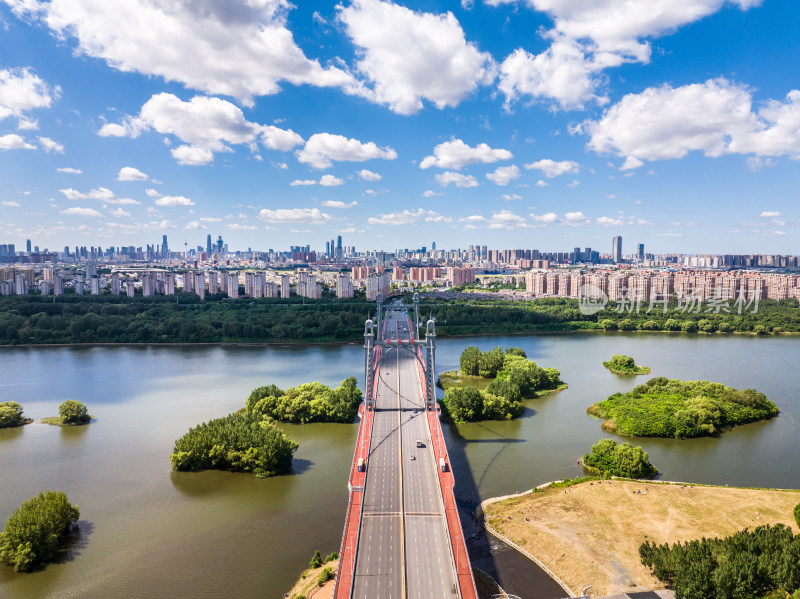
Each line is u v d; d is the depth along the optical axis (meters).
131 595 136.62
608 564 144.25
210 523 170.25
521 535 160.38
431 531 143.38
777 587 122.50
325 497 186.75
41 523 152.25
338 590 120.62
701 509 171.38
